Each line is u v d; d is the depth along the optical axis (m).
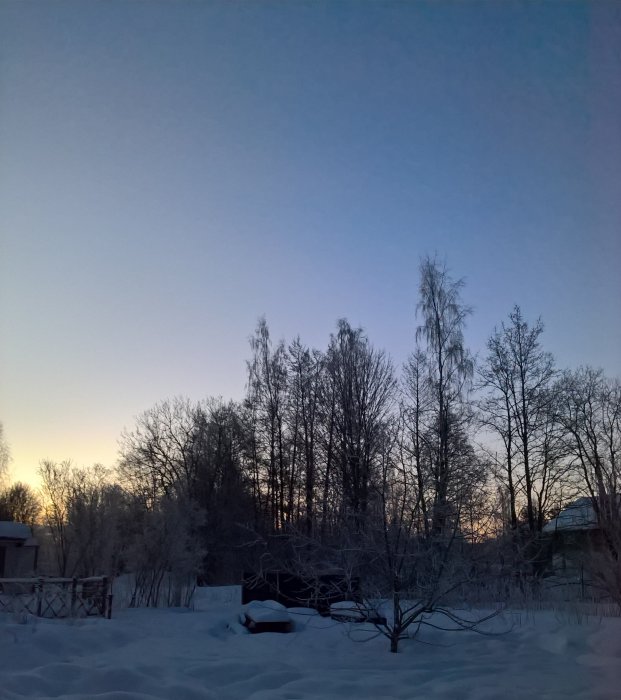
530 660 9.27
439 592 10.33
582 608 13.54
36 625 10.92
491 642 10.62
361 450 26.55
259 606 14.01
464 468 12.69
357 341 32.94
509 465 27.84
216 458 38.94
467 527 10.54
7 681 7.30
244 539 33.25
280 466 37.03
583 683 7.62
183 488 31.81
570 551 16.19
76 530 19.58
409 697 7.21
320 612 14.45
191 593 18.61
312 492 33.19
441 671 8.64
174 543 18.03
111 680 7.70
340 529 11.02
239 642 11.17
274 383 37.97
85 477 33.22
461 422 24.58
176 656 9.74
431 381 27.66
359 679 8.09
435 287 28.83
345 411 31.09
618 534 10.65
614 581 10.81
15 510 56.91
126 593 18.16
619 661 8.76
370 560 10.30
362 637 11.29
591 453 26.02
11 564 34.34
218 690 7.77
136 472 42.44
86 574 19.11
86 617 14.16
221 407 42.25
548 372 28.33
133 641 11.00
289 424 37.28
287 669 8.73
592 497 11.29
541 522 27.28
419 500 10.42
